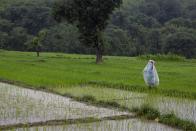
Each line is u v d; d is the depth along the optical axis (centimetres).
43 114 2298
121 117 2283
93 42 7112
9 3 14012
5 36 12312
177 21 13912
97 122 2134
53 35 12244
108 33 12212
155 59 9269
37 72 4722
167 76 4681
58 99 2877
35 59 7594
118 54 12181
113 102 2709
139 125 2088
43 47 11838
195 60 9331
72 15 7162
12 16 13275
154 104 2648
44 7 13250
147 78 3394
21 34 12350
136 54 12512
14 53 9800
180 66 7031
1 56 8331
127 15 14075
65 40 12181
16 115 2247
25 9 13250
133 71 5281
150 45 12838
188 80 4194
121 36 12381
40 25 12900
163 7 16425
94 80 3922
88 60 7831
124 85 3538
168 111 2411
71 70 5166
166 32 12900
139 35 13100
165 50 11950
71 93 3125
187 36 11669
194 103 2717
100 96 2995
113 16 13500
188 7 16638
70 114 2325
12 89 3341
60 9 7219
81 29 7212
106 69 5553
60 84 3628
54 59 7800
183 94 3078
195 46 11650
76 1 7062
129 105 2608
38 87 3453
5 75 4303
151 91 3241
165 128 2036
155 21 14738
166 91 3225
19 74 4434
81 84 3672
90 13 6981
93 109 2509
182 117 2244
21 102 2694
